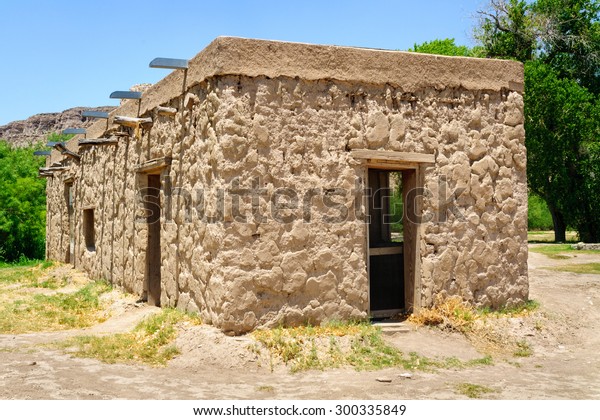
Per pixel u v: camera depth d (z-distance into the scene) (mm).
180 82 8359
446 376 6434
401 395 5645
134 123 9484
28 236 23578
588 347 8094
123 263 10883
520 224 8922
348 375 6305
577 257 17578
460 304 8273
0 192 23156
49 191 18734
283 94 7387
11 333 8180
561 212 28109
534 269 14375
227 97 7094
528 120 26000
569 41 29984
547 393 5902
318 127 7582
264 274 7141
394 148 8000
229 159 7074
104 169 12336
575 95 25922
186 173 8188
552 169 26609
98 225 12711
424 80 8250
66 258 16141
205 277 7402
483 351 7531
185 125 8250
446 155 8367
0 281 14117
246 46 7195
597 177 26969
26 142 70750
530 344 7941
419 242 8172
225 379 6043
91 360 6539
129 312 9500
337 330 7316
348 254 7648
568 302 9781
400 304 8508
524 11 30359
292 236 7324
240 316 6980
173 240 8609
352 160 7738
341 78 7711
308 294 7406
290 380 6090
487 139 8688
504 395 5773
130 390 5508
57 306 10266
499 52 31203
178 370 6312
